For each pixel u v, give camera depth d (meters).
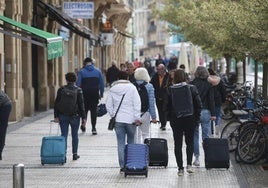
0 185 21.66
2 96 26.55
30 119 45.12
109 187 21.56
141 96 27.33
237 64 60.72
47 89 53.19
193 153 26.23
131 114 23.61
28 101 47.03
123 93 23.59
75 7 55.03
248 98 41.91
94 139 33.91
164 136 35.09
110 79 59.84
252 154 26.05
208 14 40.22
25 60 46.94
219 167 24.64
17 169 14.66
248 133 26.22
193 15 55.50
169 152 29.17
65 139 26.27
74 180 22.77
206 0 54.62
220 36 37.19
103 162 26.55
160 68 37.03
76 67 72.25
